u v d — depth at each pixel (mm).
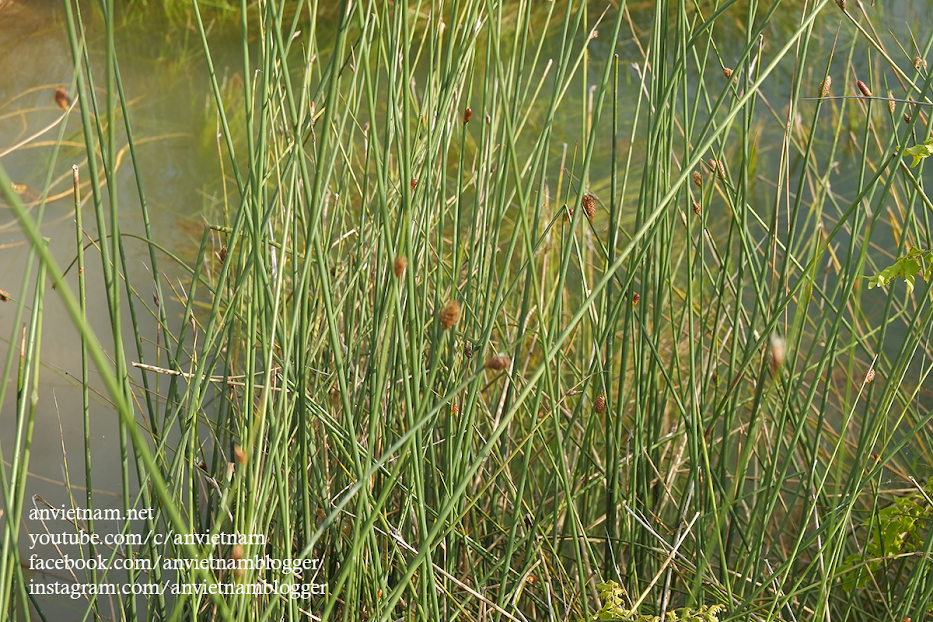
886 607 1506
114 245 1081
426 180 1254
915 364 2354
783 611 1495
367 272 1525
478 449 1654
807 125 3859
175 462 1227
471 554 1623
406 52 928
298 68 4207
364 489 1049
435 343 1393
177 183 3525
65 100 951
